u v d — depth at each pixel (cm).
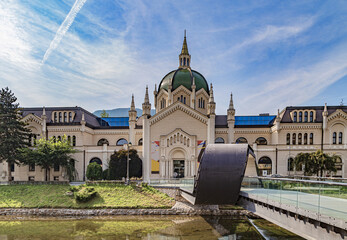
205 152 2805
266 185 2459
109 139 6850
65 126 6356
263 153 6012
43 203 4381
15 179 6034
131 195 4503
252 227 3469
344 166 5788
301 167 5481
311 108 6209
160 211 4153
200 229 3391
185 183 4100
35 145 6000
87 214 4116
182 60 7300
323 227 1587
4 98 5581
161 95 6831
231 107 6388
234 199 2880
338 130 5947
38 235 3200
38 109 6769
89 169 5603
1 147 5309
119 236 3144
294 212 1828
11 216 4112
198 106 6775
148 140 5744
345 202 1630
